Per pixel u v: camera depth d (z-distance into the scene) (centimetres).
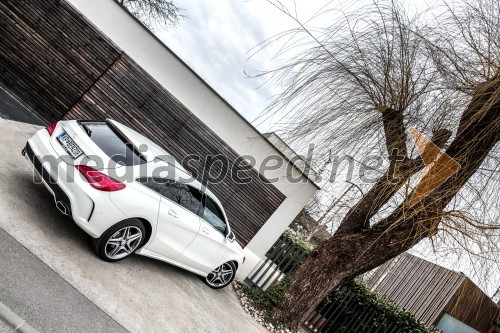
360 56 506
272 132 518
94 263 434
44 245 394
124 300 417
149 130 842
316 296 670
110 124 482
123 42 826
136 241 470
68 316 329
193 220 540
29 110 805
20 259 348
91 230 411
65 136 423
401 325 896
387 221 591
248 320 635
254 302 717
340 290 884
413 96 482
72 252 421
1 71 805
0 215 385
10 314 283
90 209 399
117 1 820
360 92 508
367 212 608
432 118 471
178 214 507
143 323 403
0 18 794
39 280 342
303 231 1030
